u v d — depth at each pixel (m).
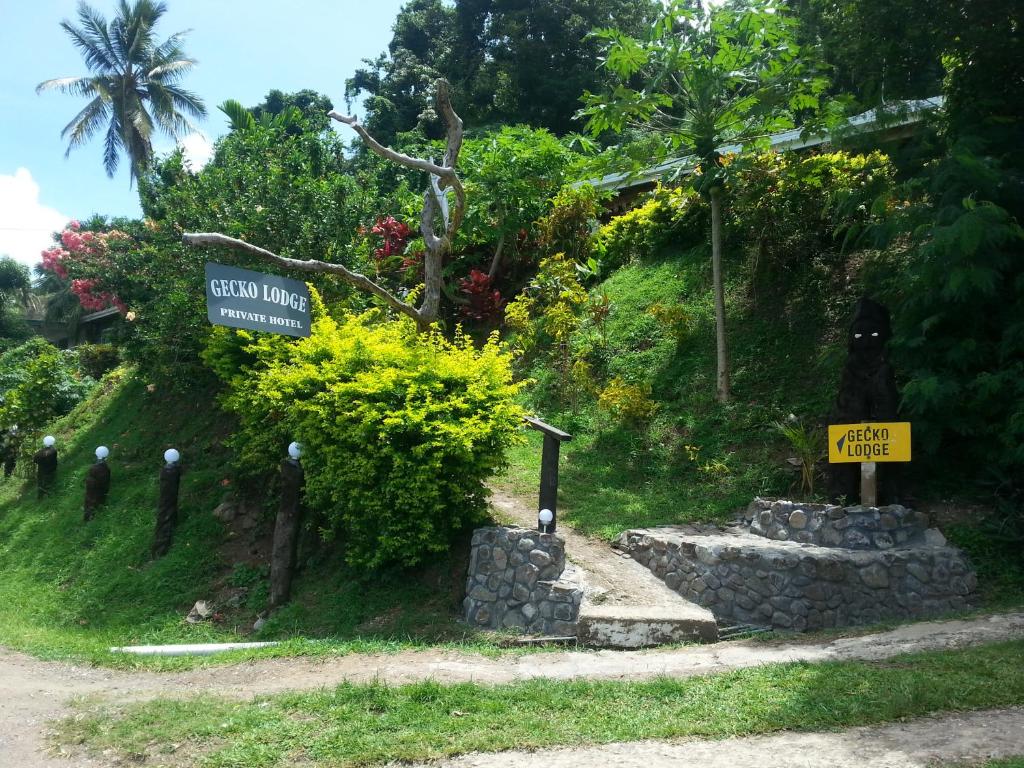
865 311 9.48
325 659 7.12
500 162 16.48
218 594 9.91
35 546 12.42
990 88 9.88
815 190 13.12
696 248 15.32
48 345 22.59
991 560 8.45
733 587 8.08
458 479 8.77
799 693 5.21
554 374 14.04
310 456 9.39
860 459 8.88
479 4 30.39
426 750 4.57
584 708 5.23
